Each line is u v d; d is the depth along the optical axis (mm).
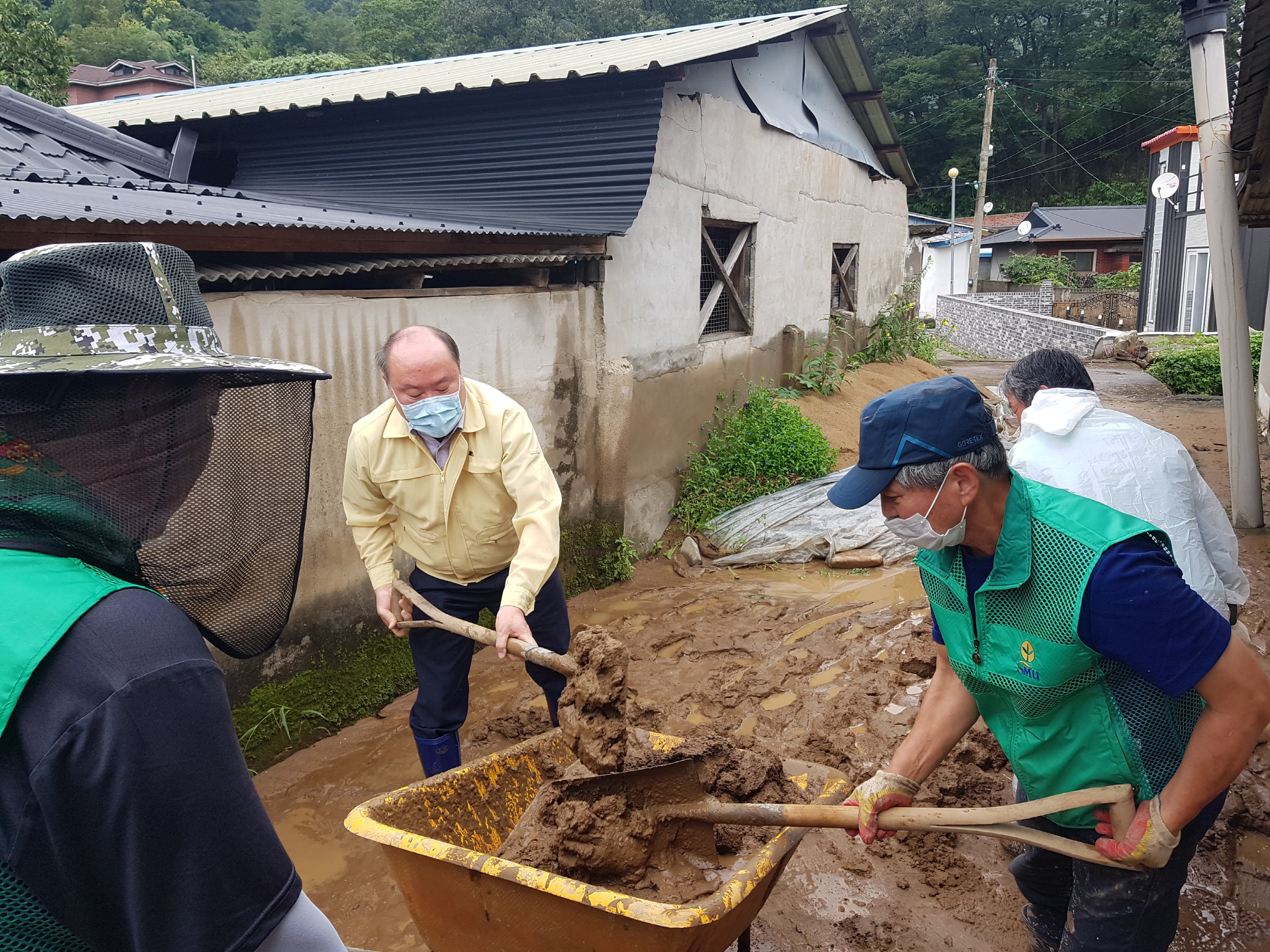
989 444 1911
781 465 8164
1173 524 2869
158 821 1020
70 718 981
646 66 5926
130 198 4285
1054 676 1952
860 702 4496
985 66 57000
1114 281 34906
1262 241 16062
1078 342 20125
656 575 6941
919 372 14086
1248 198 7957
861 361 13250
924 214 57750
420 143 7031
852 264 13148
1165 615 1771
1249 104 6020
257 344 4133
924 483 1911
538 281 5832
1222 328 7250
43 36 13875
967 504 1922
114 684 1005
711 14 49719
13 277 1190
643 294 7000
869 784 2207
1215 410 12922
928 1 56156
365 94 7141
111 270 1230
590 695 2521
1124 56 54188
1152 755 1973
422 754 3596
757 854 2336
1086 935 2135
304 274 4211
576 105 6469
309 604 4480
